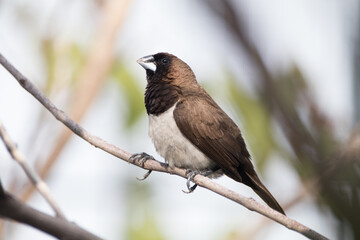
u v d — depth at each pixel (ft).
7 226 33.09
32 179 21.56
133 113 38.70
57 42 39.68
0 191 15.51
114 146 25.57
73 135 38.27
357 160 9.07
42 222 15.99
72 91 39.50
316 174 9.34
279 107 9.48
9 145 22.12
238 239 30.71
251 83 9.32
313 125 9.87
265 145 19.92
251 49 8.84
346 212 7.68
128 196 35.04
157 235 34.04
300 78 10.18
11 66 25.13
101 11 40.98
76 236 16.02
